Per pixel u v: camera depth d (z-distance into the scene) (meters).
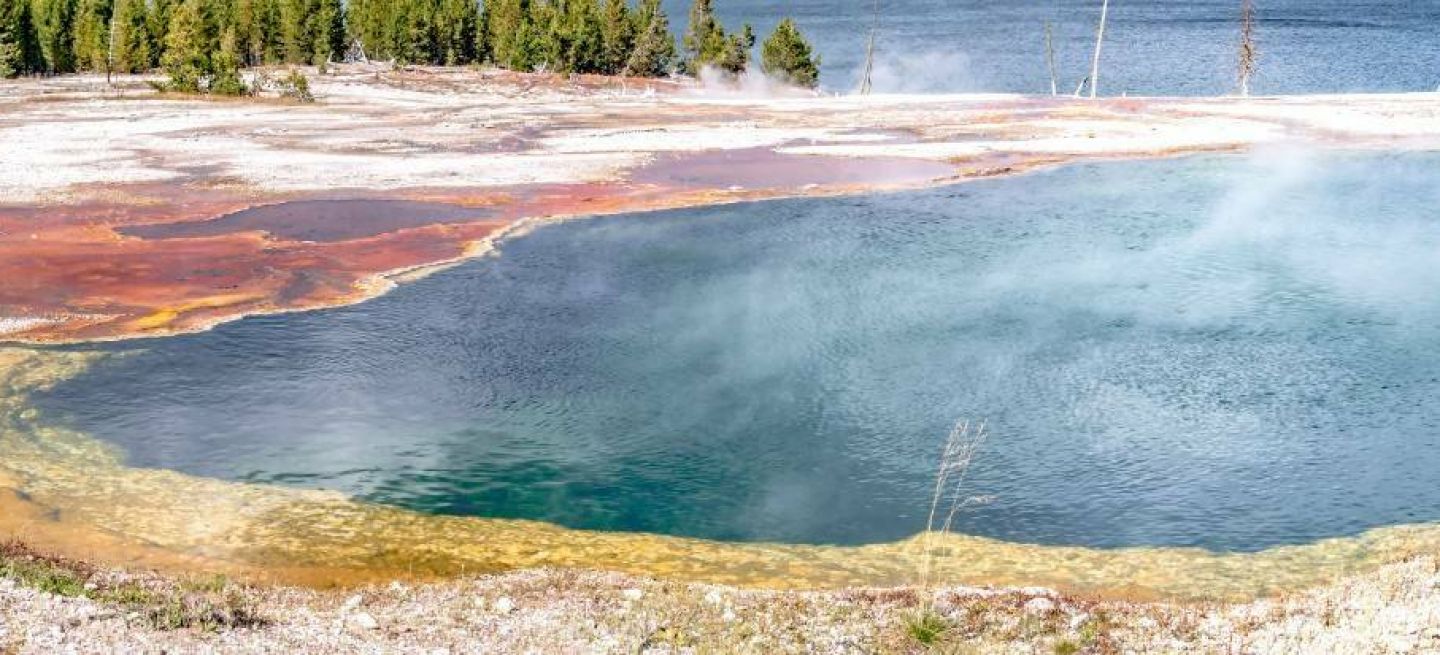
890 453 22.22
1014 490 20.47
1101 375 26.47
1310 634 13.13
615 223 43.06
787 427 23.56
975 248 39.06
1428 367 26.67
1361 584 15.14
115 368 26.69
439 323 30.64
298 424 23.44
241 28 114.50
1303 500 19.78
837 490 20.53
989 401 24.94
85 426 23.06
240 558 17.08
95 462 21.14
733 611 14.26
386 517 18.97
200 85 95.88
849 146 61.69
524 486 20.55
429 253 38.19
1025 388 25.72
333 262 36.75
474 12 120.94
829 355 28.08
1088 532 18.72
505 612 14.09
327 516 18.89
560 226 42.47
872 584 16.55
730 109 83.69
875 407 24.64
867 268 36.56
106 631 11.91
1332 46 147.75
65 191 47.00
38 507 18.81
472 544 17.94
